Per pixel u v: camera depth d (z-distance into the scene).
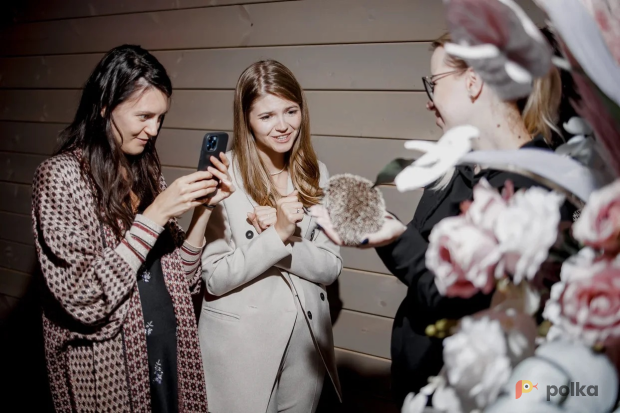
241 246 1.53
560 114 0.79
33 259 2.73
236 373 1.54
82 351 1.36
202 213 1.47
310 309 1.59
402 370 1.04
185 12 2.16
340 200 0.86
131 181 1.42
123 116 1.32
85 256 1.28
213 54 2.13
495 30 0.63
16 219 2.77
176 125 2.27
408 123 1.79
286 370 1.62
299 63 1.95
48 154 2.64
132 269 1.29
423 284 0.88
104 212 1.34
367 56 1.82
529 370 0.66
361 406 2.02
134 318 1.36
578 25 0.62
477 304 0.77
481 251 0.64
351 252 1.95
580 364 0.66
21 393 2.52
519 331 0.70
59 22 2.49
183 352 1.50
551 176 0.67
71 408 1.41
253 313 1.55
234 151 1.61
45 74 2.58
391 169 0.79
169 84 1.38
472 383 0.68
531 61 0.63
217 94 2.15
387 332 1.93
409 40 1.74
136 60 1.32
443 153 0.66
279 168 1.65
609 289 0.63
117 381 1.35
